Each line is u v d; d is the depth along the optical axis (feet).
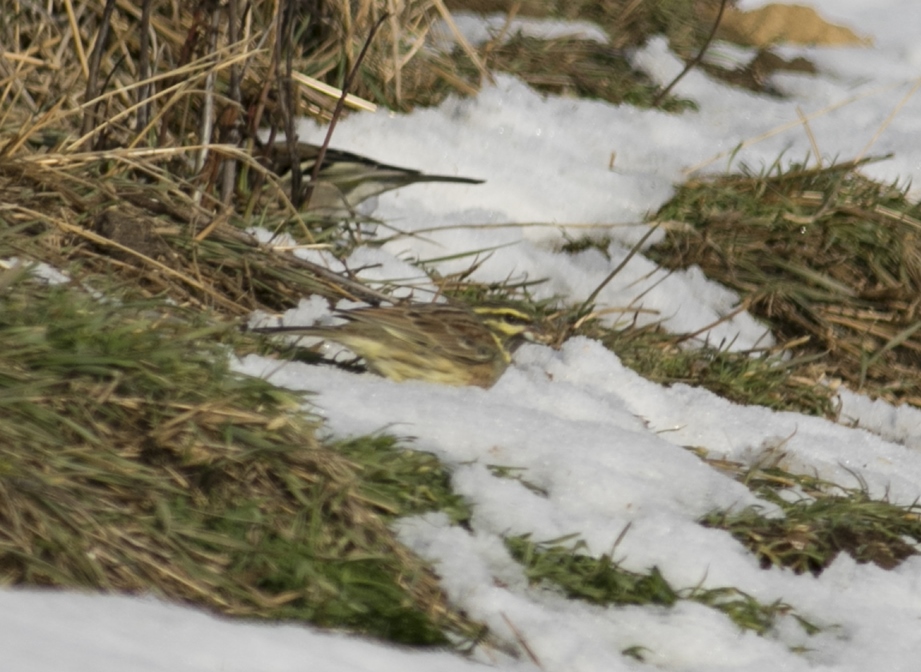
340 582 36.01
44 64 57.21
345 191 60.18
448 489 41.04
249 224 55.57
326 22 68.03
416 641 35.09
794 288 65.26
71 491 34.76
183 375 39.50
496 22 85.87
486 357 49.55
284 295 52.31
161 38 61.21
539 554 39.60
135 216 51.21
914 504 47.16
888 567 43.80
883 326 65.31
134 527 34.71
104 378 38.45
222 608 33.88
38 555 32.76
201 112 57.36
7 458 34.27
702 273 65.87
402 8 70.90
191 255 51.16
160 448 37.55
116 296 45.70
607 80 82.33
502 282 61.67
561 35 85.40
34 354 38.04
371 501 38.78
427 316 49.21
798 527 43.50
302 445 38.32
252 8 61.62
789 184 70.69
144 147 56.08
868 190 71.20
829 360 63.67
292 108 57.77
